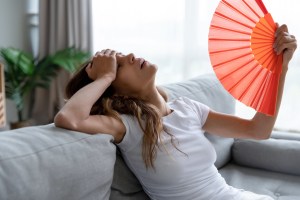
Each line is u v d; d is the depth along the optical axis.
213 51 0.91
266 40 0.91
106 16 3.21
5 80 3.03
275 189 1.56
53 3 3.23
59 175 0.83
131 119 1.12
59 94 3.30
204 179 1.16
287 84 2.59
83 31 3.17
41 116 3.45
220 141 1.77
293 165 1.69
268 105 0.90
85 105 1.00
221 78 0.93
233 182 1.62
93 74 1.17
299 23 2.51
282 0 2.52
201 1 2.86
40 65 3.12
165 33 3.04
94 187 0.93
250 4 0.87
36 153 0.82
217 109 1.84
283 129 2.67
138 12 3.10
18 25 3.30
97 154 0.94
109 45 3.25
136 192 1.20
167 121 1.18
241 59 0.92
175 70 3.07
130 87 1.20
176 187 1.11
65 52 3.07
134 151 1.11
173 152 1.10
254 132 1.28
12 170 0.76
